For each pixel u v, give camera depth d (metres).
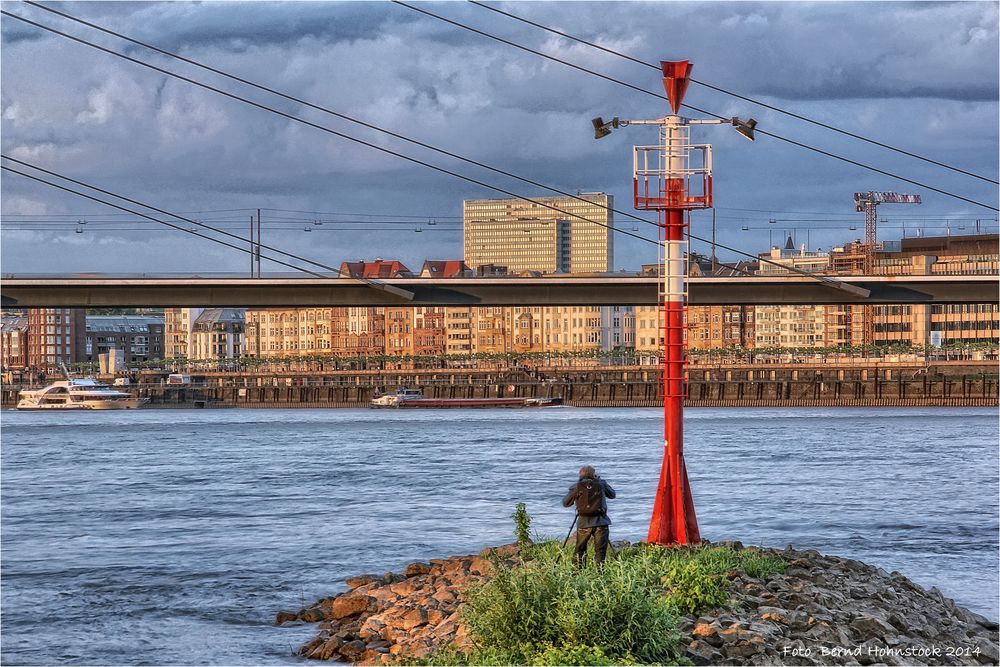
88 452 164.75
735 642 33.22
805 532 75.31
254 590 57.00
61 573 62.34
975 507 88.50
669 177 45.59
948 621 41.31
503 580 33.28
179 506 94.81
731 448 153.75
